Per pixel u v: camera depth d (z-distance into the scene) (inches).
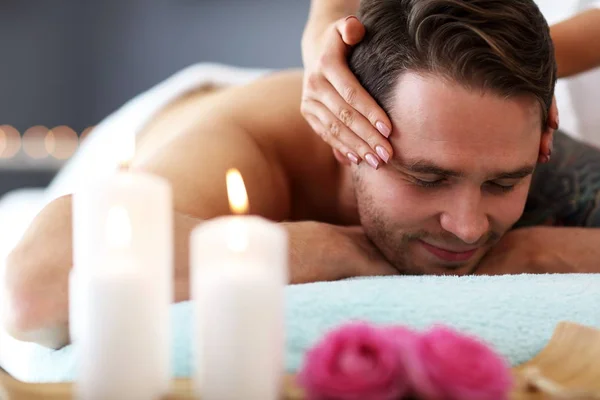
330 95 38.6
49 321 30.1
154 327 19.8
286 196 49.5
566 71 51.3
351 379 18.8
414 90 35.1
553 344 27.1
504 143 34.4
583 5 69.6
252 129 49.1
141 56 115.1
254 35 113.0
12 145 113.0
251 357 18.7
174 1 113.8
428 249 38.6
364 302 28.4
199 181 42.1
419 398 19.7
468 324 28.0
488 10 34.4
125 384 19.3
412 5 36.0
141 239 19.8
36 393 22.7
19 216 65.5
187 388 22.0
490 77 33.6
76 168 69.3
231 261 19.1
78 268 20.5
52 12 114.9
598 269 42.2
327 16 47.6
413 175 36.3
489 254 42.8
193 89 70.8
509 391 20.4
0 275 39.5
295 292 29.2
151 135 63.4
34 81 115.6
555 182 51.5
